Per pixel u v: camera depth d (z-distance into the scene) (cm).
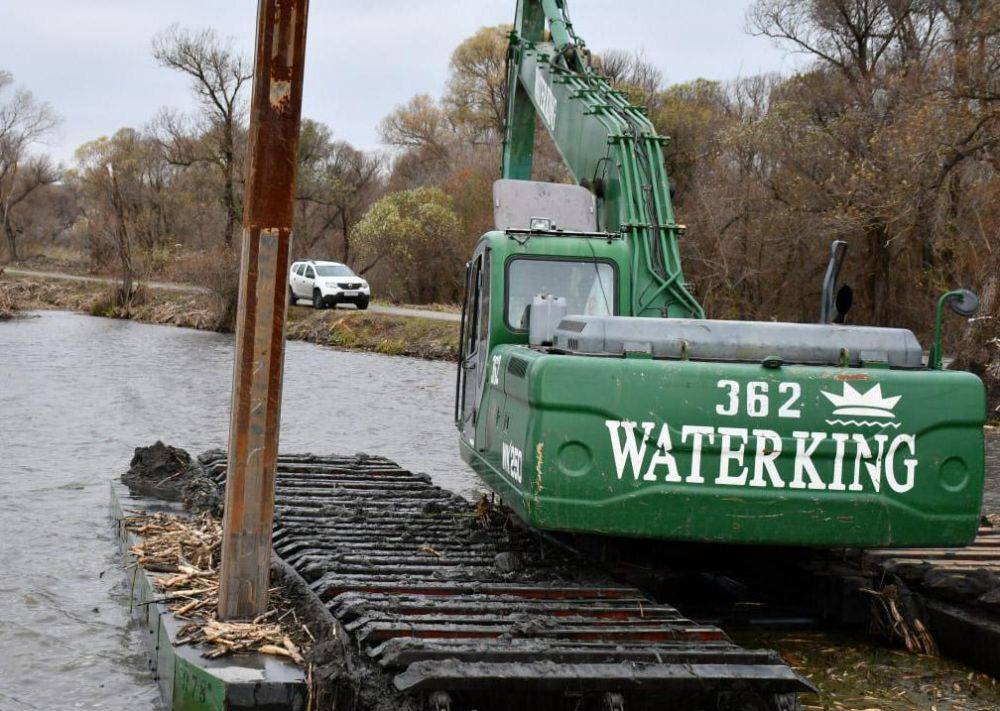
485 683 548
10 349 3225
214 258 4125
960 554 875
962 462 692
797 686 576
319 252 6219
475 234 5006
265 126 650
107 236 5156
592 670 569
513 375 755
